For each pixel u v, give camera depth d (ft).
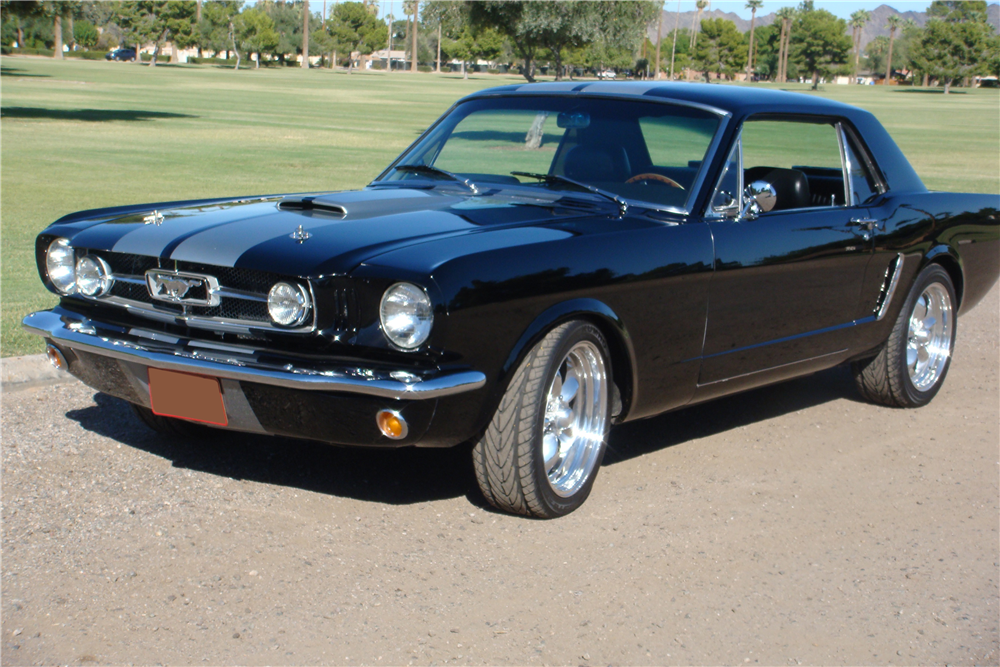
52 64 282.97
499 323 10.62
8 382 16.33
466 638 9.25
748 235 13.52
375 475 13.28
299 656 8.82
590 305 11.55
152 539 11.03
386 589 10.12
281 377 10.24
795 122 15.10
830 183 16.19
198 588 9.98
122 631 9.13
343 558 10.77
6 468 12.90
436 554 10.98
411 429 10.41
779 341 14.53
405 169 14.98
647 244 12.21
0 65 235.81
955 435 16.44
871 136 16.69
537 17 106.11
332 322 10.35
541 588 10.34
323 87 206.69
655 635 9.53
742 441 15.65
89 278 12.00
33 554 10.58
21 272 24.76
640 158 13.71
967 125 130.93
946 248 17.33
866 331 16.30
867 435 16.25
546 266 11.05
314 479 13.02
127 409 15.57
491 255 10.64
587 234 11.75
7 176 45.88
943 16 611.88
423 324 10.10
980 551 11.89
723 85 15.64
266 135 77.10
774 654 9.32
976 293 18.84
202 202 13.98
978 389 19.40
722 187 13.51
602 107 14.37
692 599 10.30
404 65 546.67
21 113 89.25
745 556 11.40
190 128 81.97
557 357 11.35
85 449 13.71
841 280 15.35
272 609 9.62
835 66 490.08
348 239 10.83
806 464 14.70
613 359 12.60
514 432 11.27
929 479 14.30
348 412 10.34
